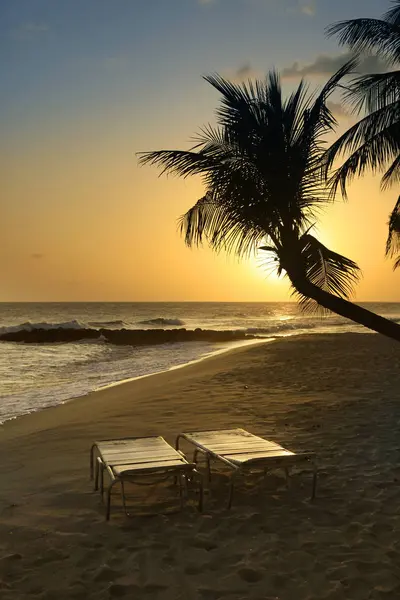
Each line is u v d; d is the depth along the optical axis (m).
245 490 5.73
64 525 4.80
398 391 11.98
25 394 14.35
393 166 8.89
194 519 4.93
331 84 4.67
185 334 45.00
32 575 3.91
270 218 4.50
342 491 5.65
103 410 10.87
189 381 14.47
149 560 4.12
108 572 3.95
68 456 7.32
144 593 3.67
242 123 4.59
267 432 8.46
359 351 20.78
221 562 4.10
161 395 12.32
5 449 7.86
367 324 4.14
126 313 124.94
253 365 17.44
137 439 5.98
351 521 4.85
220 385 13.54
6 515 5.05
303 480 6.03
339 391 12.21
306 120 4.64
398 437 7.90
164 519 4.93
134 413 10.30
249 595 3.65
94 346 38.00
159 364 22.81
